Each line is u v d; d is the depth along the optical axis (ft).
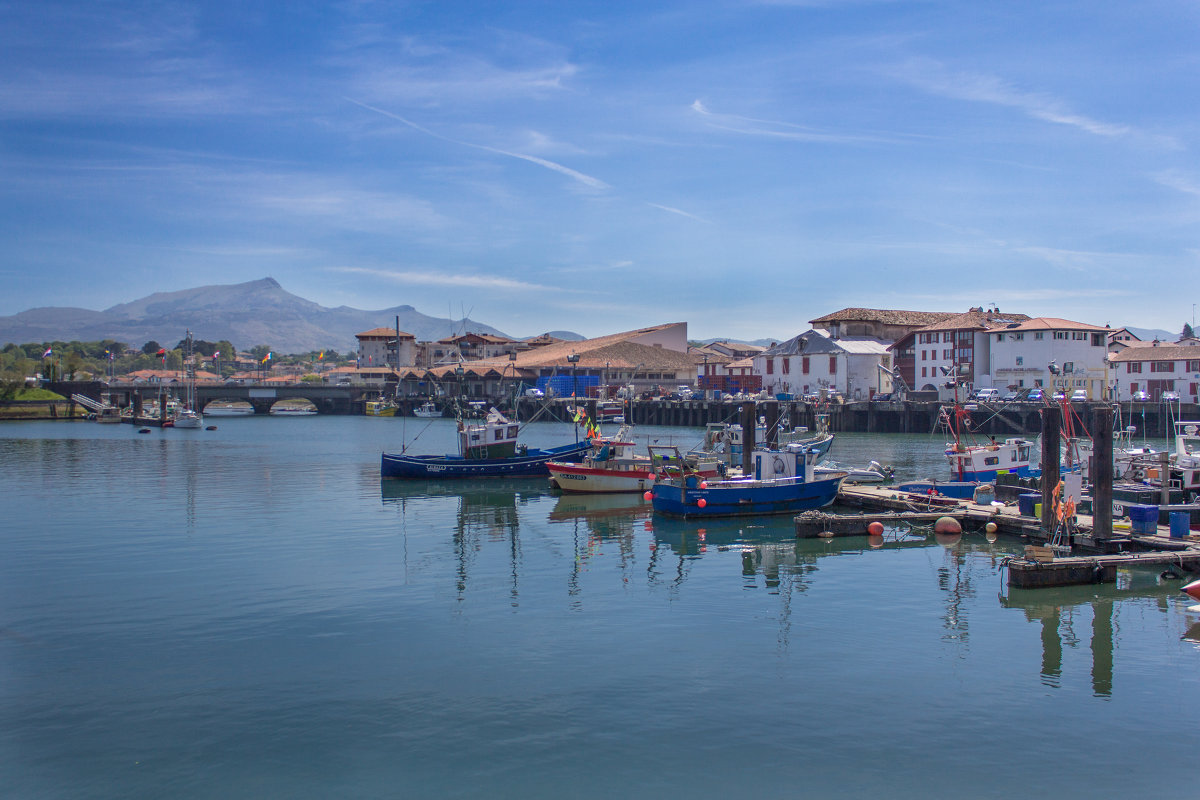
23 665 79.82
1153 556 107.96
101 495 192.24
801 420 400.67
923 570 116.37
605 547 133.59
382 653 82.64
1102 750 63.00
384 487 209.46
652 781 58.80
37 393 575.79
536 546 134.41
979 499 156.25
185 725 67.41
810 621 92.38
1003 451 185.16
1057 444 125.49
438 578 112.37
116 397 624.18
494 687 74.13
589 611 96.48
